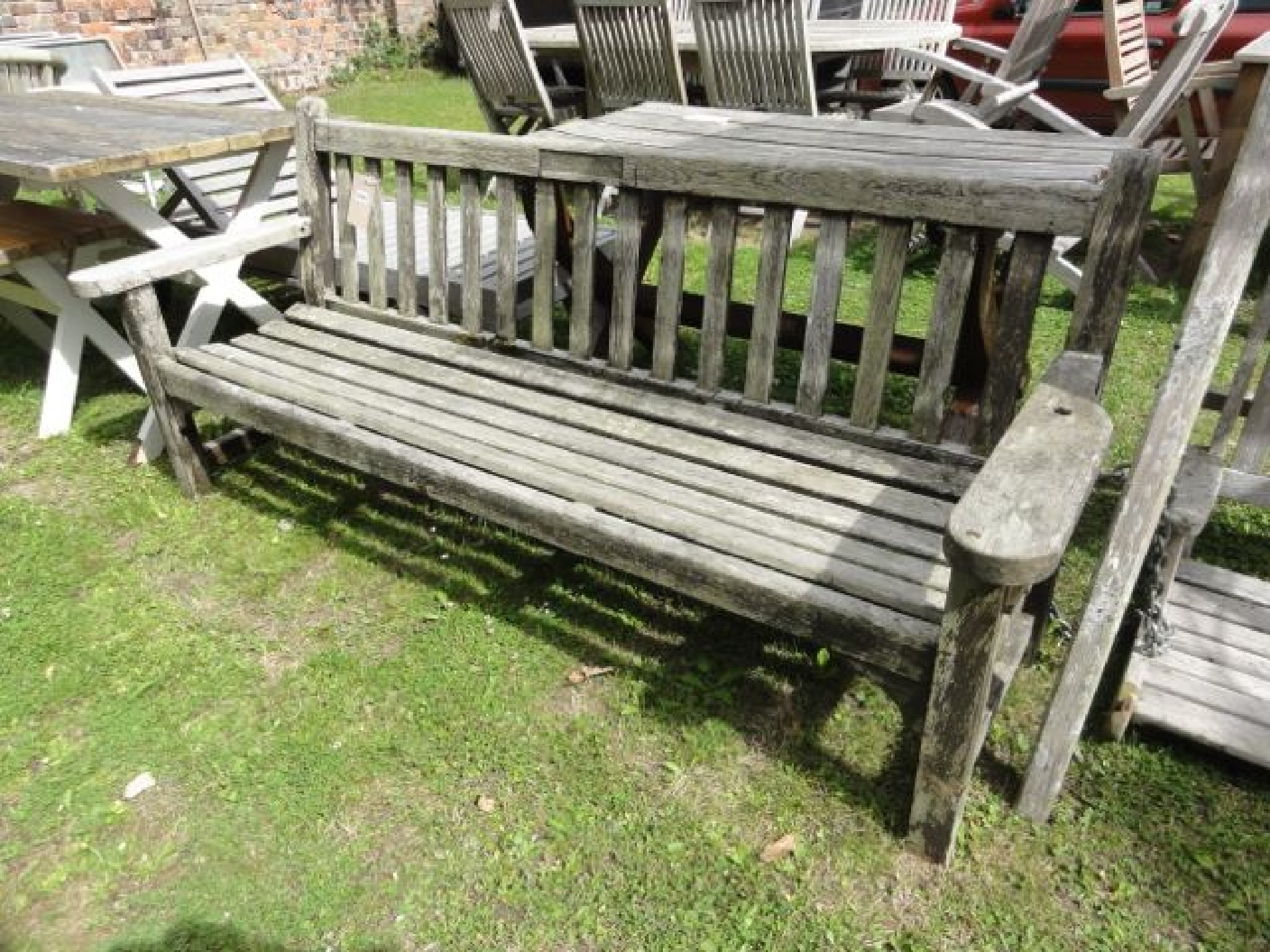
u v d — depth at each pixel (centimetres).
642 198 237
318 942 166
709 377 238
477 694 216
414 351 274
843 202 205
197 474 286
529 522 200
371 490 294
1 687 218
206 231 392
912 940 164
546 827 186
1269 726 188
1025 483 143
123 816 189
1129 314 416
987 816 184
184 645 231
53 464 306
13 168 267
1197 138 489
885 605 165
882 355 212
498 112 525
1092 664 167
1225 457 305
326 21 986
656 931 167
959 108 428
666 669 223
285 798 192
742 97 455
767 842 182
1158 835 180
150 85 416
